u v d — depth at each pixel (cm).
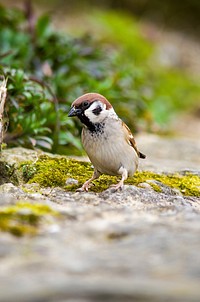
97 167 908
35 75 1484
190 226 679
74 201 834
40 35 1655
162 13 4312
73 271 533
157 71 3012
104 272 531
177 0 4338
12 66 1264
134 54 2984
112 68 1853
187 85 2986
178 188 999
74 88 1524
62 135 1269
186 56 3694
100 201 836
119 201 842
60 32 1756
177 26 4291
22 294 473
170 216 735
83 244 614
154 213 755
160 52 3378
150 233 651
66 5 3888
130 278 515
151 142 1639
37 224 673
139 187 941
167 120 2091
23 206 728
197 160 1434
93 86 1541
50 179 952
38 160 1018
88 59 1753
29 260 564
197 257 571
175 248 598
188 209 779
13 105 1158
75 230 661
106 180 967
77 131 1384
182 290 484
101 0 4128
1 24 1720
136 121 1727
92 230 661
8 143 1164
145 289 484
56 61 1616
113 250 595
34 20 1714
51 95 1294
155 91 2361
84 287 488
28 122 1170
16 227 655
